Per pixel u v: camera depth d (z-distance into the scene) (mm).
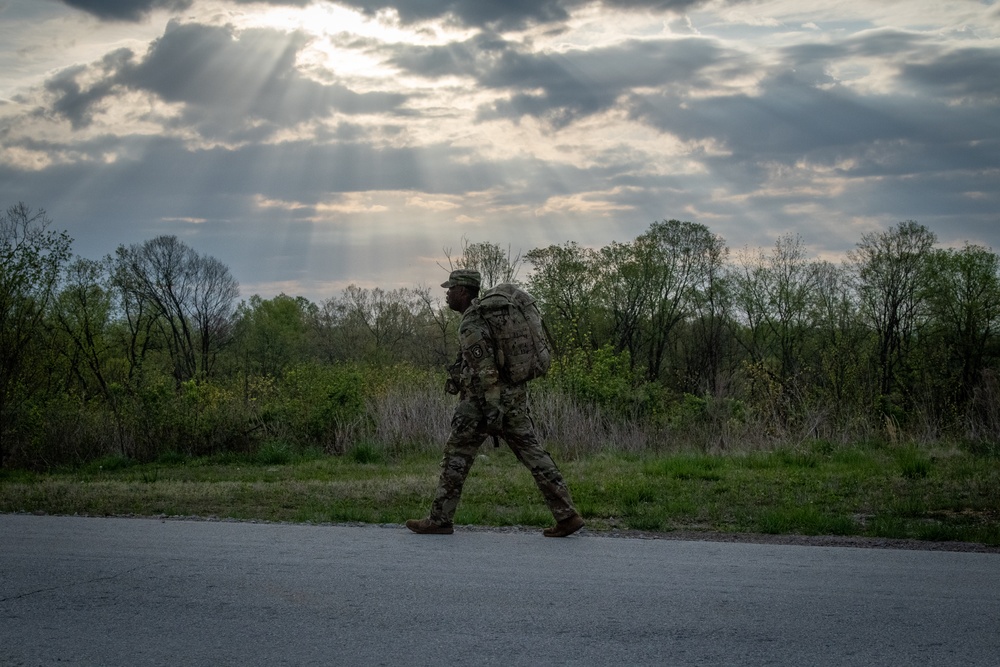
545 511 7242
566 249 39062
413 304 46625
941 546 5922
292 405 14258
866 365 21188
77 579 5000
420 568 5195
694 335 40969
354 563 5332
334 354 50344
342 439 13359
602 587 4766
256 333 50344
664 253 40875
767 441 12273
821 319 34594
